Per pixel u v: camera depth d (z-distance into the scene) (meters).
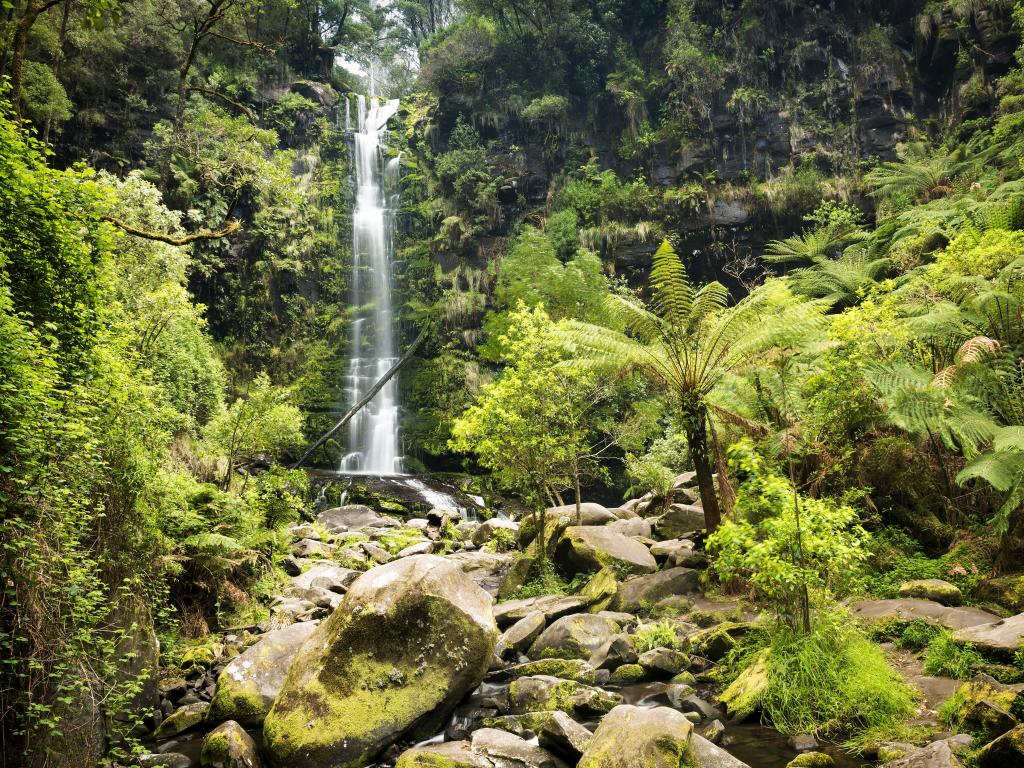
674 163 32.12
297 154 34.22
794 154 30.45
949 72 29.17
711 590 9.26
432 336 31.16
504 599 10.94
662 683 6.90
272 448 16.02
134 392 7.66
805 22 31.83
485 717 6.64
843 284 20.02
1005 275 9.63
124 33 27.41
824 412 9.57
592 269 23.39
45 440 5.30
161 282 15.70
